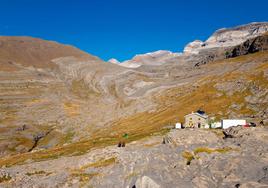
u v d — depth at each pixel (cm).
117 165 7012
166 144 8044
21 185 7069
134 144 9375
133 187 5338
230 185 4959
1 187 7069
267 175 5141
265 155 6134
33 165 8669
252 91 16588
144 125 15438
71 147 11719
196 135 8231
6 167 9262
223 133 8800
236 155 6316
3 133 18362
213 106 16025
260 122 10956
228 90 17800
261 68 19888
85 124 19562
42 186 6775
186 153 6831
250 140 7400
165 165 6316
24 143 17375
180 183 5219
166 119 15450
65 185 6562
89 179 6588
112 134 14612
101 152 8106
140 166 6538
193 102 17588
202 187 5016
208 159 6266
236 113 14388
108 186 6019
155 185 4688
